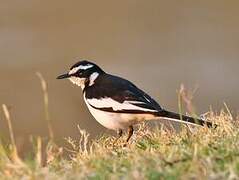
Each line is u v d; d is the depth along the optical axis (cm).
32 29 3494
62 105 2633
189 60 3092
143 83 2892
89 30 3494
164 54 3181
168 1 3725
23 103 2711
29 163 904
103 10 3666
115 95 1199
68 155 1147
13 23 3550
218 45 3244
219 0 3700
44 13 3638
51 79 2919
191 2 3719
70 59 3203
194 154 884
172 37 3372
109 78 1245
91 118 2481
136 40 3369
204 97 2717
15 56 3189
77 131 2452
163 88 2836
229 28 3428
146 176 845
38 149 920
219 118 1079
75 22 3562
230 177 822
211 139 977
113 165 892
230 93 2764
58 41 3372
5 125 2528
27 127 2506
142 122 1193
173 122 1219
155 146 1014
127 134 1218
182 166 867
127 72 3012
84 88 1264
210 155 885
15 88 2855
